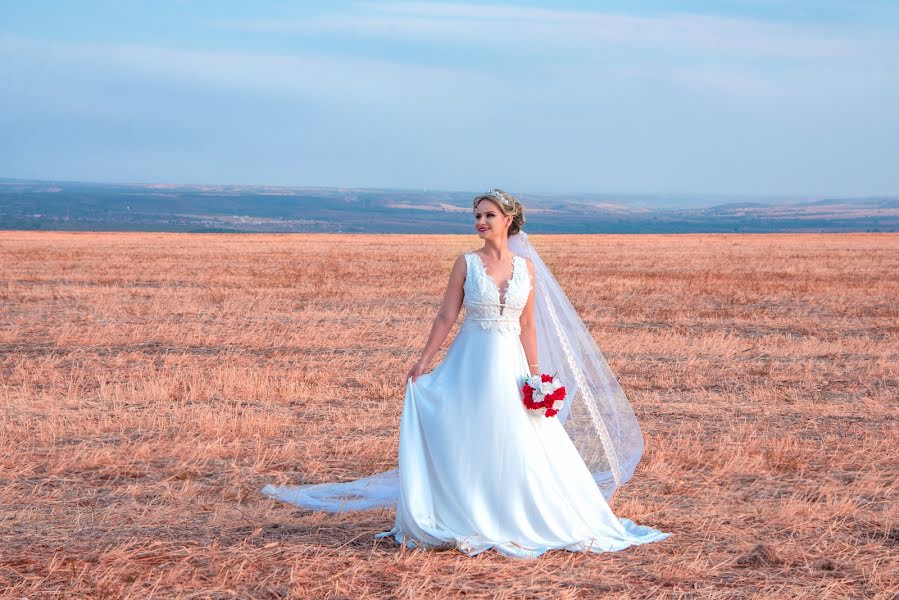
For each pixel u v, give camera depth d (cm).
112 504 853
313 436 1154
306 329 2217
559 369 832
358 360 1788
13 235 8869
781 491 935
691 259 5503
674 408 1368
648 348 1970
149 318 2439
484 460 734
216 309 2655
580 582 665
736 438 1177
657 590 653
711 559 720
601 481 845
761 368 1733
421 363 776
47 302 2803
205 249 6275
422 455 749
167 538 747
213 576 662
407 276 3928
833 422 1286
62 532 763
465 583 656
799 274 4297
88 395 1414
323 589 639
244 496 893
